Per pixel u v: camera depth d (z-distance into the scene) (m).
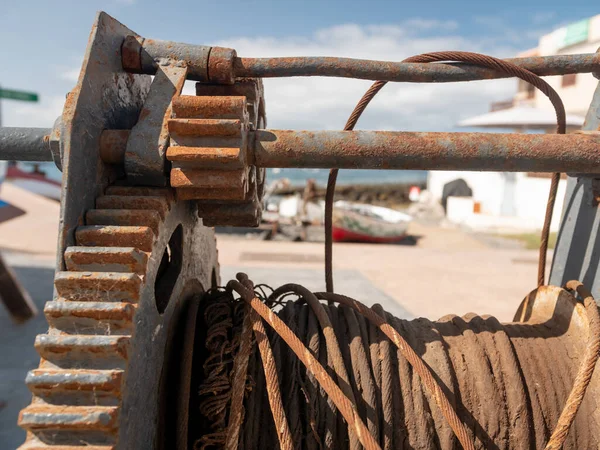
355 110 2.61
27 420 1.56
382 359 2.18
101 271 1.76
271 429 2.10
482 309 8.34
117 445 1.59
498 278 10.84
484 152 2.01
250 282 2.37
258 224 2.53
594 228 2.55
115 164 2.06
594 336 2.12
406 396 2.12
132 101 2.31
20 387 4.95
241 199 2.06
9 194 18.98
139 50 2.18
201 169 1.93
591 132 2.10
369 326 2.31
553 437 1.92
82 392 1.59
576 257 2.70
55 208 18.50
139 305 1.74
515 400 2.16
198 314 2.38
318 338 2.22
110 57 2.08
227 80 2.23
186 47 2.20
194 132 1.89
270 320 2.03
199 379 2.20
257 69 2.22
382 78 2.28
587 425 2.20
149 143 1.96
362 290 9.23
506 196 28.16
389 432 2.05
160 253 1.96
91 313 1.66
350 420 1.79
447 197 32.25
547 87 2.39
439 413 2.13
